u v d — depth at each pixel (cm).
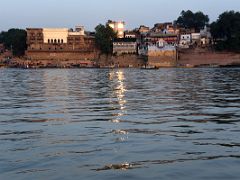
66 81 8450
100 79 9231
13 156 1656
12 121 2636
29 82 8175
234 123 2459
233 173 1395
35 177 1382
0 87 6556
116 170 1455
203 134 2100
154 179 1349
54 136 2078
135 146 1828
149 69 16950
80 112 3127
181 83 7219
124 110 3250
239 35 19162
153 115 2905
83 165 1523
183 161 1561
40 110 3281
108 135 2097
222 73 12100
